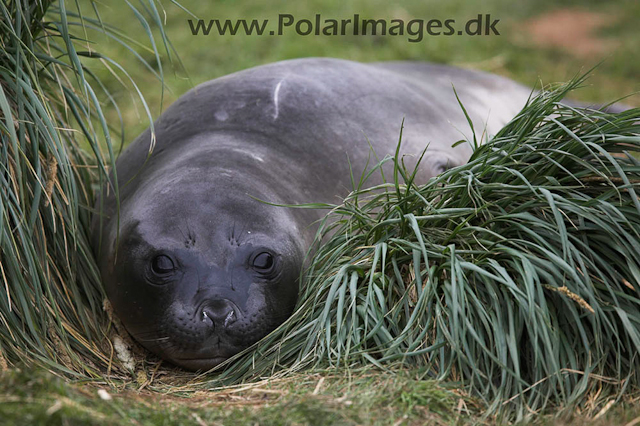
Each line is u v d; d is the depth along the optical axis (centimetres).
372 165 1257
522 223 874
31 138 920
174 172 1076
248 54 2394
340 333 868
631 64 2438
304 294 969
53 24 1087
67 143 1141
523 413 775
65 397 675
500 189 895
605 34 2784
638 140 845
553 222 864
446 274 877
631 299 816
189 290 960
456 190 912
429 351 819
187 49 2375
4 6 922
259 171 1101
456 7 2964
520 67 2469
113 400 718
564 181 895
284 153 1177
